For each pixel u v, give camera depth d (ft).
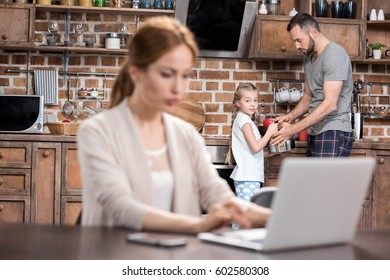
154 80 7.88
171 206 8.66
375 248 6.91
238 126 20.27
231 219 7.19
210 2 22.20
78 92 22.82
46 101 22.53
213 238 6.86
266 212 7.98
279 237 6.51
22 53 22.61
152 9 22.16
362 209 21.18
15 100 21.25
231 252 6.42
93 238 6.99
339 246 7.00
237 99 20.74
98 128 8.30
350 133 19.95
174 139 8.71
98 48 22.03
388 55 23.18
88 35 22.82
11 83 22.61
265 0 22.67
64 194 20.81
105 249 6.45
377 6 23.68
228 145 21.21
